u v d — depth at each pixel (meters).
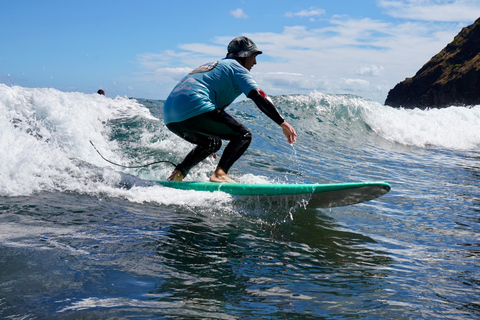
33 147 3.45
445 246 2.57
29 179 3.03
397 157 7.52
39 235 2.03
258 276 1.83
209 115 3.29
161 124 6.18
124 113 6.46
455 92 76.19
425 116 11.13
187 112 3.27
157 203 2.99
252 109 9.92
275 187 3.01
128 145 5.14
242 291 1.64
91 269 1.69
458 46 84.12
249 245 2.28
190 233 2.38
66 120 5.04
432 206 3.73
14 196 2.74
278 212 3.10
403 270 2.09
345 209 3.38
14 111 4.68
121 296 1.48
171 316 1.36
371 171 5.62
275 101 10.65
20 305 1.33
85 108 5.79
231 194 3.13
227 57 3.59
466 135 10.70
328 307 1.55
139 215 2.64
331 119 10.16
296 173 4.82
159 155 4.81
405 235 2.78
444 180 5.33
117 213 2.62
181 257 1.96
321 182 4.43
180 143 5.32
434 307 1.63
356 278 1.92
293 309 1.51
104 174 3.38
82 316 1.30
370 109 10.64
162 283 1.64
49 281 1.53
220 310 1.44
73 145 4.72
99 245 1.99
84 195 2.97
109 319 1.30
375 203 3.71
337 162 6.13
